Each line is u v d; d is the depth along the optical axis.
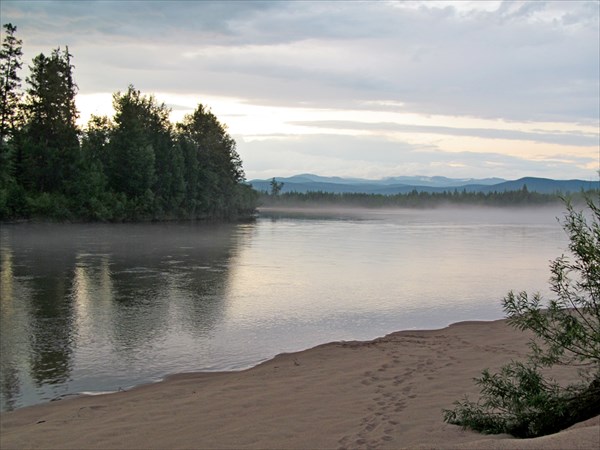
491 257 44.34
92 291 25.34
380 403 9.37
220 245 51.03
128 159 79.62
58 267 33.47
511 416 7.34
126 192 80.50
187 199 95.50
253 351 15.49
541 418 6.96
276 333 17.86
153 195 81.06
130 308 21.62
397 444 7.12
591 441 4.87
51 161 69.12
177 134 102.00
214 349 15.68
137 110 87.31
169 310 21.38
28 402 11.12
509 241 62.97
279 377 12.12
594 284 7.55
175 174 89.75
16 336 17.05
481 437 6.97
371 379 11.28
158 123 93.62
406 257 43.53
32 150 68.50
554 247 54.62
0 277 29.28
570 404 6.98
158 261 37.41
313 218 126.62
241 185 124.75
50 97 70.44
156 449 7.86
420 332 17.38
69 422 9.50
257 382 11.73
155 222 84.06
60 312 20.69
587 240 7.66
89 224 70.69
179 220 93.06
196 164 96.94
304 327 18.81
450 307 22.97
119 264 35.53
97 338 16.89
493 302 24.25
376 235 70.12
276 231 74.31
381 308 22.58
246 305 22.75
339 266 37.00
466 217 157.62
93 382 12.58
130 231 65.25
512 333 16.78
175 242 53.12
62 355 14.96
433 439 7.09
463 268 36.97
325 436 7.84
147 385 12.17
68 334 17.38
